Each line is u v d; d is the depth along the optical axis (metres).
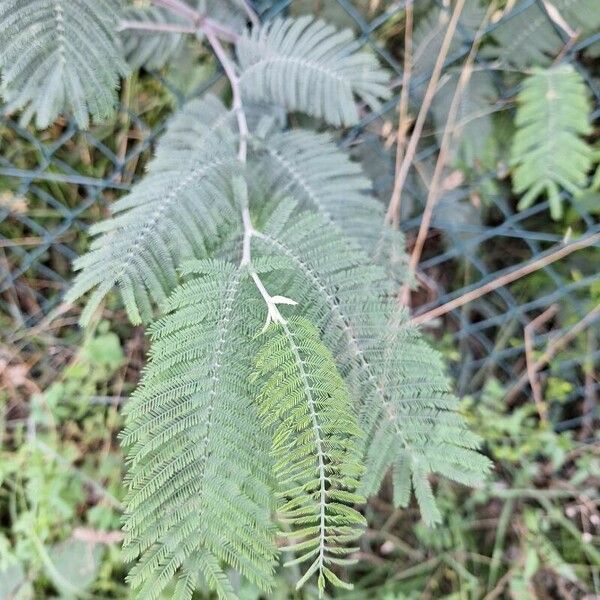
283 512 0.17
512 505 0.37
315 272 0.21
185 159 0.24
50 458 0.37
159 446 0.18
